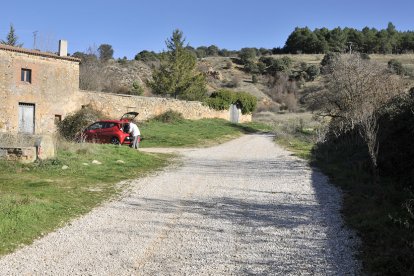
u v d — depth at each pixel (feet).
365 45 341.41
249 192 36.14
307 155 61.31
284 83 251.19
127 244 22.67
